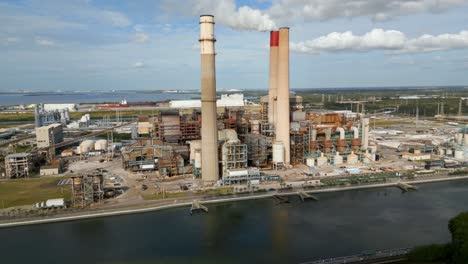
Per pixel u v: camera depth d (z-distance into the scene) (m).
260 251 113.88
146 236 126.31
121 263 107.12
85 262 107.69
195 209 152.12
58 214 143.62
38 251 115.44
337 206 157.75
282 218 143.25
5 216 141.25
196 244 119.62
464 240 95.62
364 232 129.00
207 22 181.62
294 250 114.44
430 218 142.88
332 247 116.31
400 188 185.25
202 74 186.62
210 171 192.50
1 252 114.69
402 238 123.50
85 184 157.38
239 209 153.88
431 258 100.94
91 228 133.88
